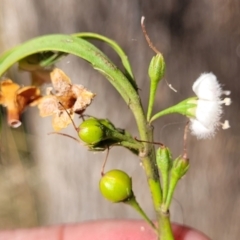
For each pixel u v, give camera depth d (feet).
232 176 0.54
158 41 0.50
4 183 0.62
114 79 0.23
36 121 0.59
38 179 0.61
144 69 0.50
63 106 0.24
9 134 0.58
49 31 0.53
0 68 0.26
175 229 0.38
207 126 0.24
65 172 0.59
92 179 0.58
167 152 0.23
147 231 0.39
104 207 0.59
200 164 0.54
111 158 0.56
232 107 0.51
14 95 0.28
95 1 0.50
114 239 0.39
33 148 0.60
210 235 0.56
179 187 0.55
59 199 0.62
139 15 0.50
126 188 0.23
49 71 0.29
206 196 0.55
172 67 0.51
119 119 0.53
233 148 0.53
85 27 0.51
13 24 0.54
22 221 0.63
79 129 0.22
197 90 0.24
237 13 0.49
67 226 0.41
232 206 0.55
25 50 0.26
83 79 0.52
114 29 0.50
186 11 0.50
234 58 0.50
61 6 0.51
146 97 0.51
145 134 0.23
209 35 0.50
